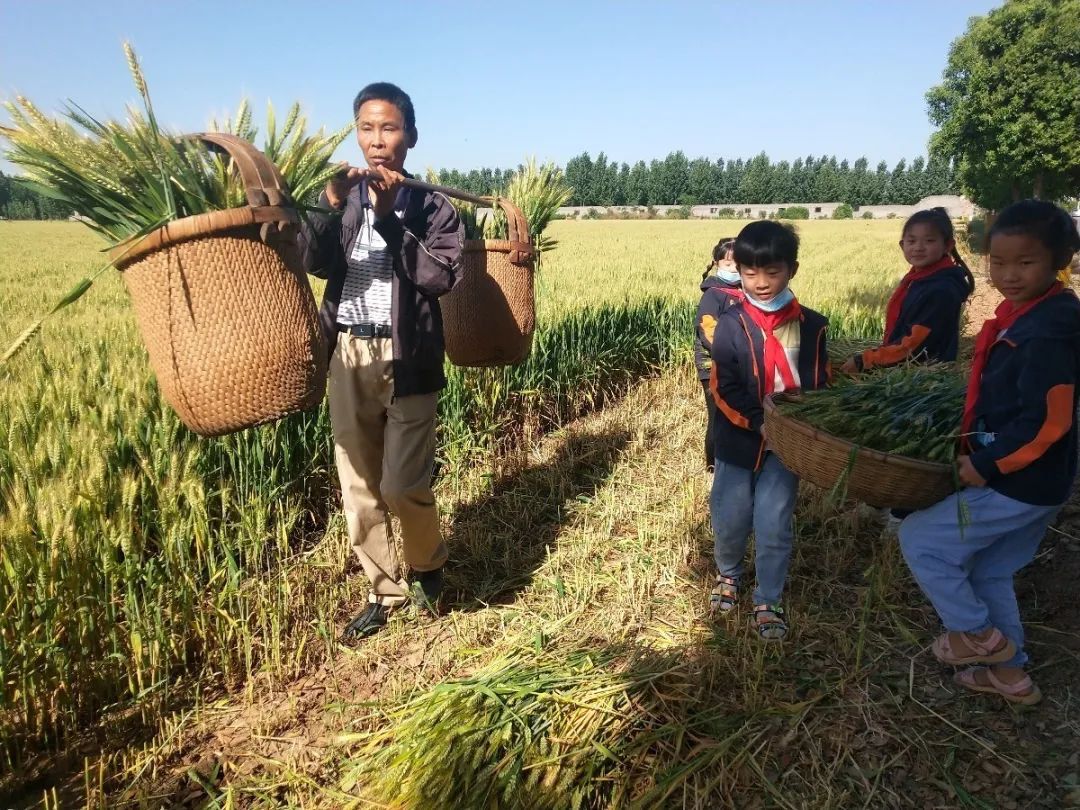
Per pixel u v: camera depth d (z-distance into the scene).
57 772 2.42
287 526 3.57
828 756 2.29
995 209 24.73
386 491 2.95
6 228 49.00
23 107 2.04
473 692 2.47
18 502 2.46
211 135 2.12
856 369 3.29
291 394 2.11
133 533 3.02
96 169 2.00
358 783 2.31
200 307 1.96
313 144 2.35
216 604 2.89
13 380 4.23
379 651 2.99
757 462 2.82
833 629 2.92
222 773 2.41
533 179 4.62
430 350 2.91
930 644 2.81
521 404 5.59
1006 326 2.21
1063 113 20.50
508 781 2.13
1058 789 2.11
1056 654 2.67
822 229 47.56
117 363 4.40
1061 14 20.02
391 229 2.68
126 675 2.71
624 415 6.06
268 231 2.02
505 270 3.43
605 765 2.23
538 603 3.27
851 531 3.74
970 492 2.27
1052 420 2.06
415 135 2.87
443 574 3.58
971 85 21.64
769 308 2.77
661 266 16.67
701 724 2.40
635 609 3.13
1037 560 3.23
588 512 4.20
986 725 2.39
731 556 3.10
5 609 2.28
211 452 3.63
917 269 3.49
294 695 2.75
